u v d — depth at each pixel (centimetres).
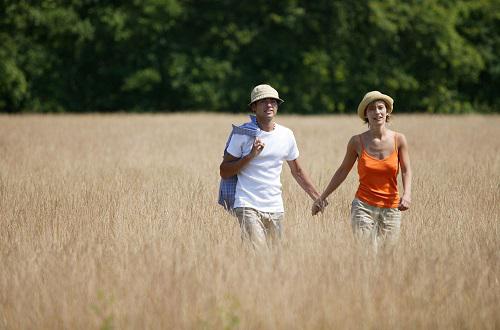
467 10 13238
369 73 12550
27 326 1339
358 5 12112
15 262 1644
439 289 1465
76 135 5869
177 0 12175
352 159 1906
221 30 12088
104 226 2047
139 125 7269
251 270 1523
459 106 13100
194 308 1367
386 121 1883
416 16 12556
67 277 1522
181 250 1673
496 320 1352
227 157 1852
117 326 1323
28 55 11969
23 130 6338
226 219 2116
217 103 11981
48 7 11912
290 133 1881
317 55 12219
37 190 2731
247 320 1325
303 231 1911
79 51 12231
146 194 2575
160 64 12250
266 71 12212
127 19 12025
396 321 1343
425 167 3462
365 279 1492
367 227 1833
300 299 1402
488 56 13238
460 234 1952
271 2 12162
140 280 1489
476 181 2903
